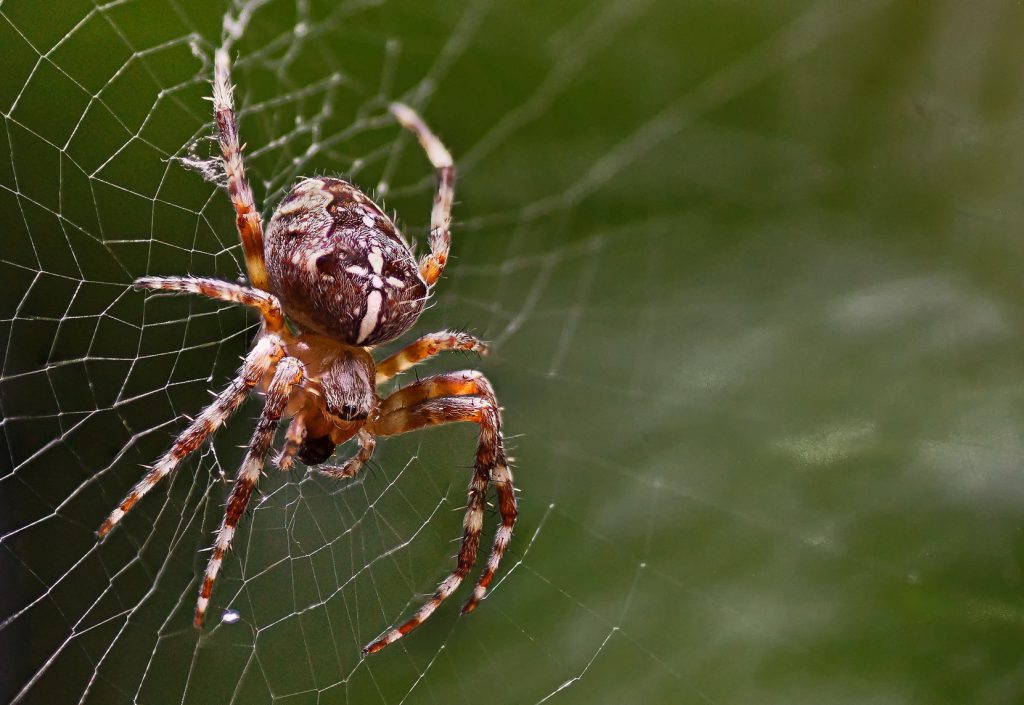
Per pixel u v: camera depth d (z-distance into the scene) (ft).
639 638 0.59
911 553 0.61
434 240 0.56
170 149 0.55
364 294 0.54
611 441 0.63
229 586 0.54
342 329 0.54
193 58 0.57
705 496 0.62
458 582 0.54
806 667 0.59
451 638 0.57
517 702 0.57
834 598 0.60
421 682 0.56
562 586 0.60
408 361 0.55
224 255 0.55
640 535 0.61
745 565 0.61
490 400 0.55
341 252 0.54
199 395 0.55
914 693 0.59
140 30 0.56
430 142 0.57
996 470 0.62
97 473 0.53
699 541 0.61
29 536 0.52
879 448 0.63
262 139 0.60
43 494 0.52
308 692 0.54
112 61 0.55
